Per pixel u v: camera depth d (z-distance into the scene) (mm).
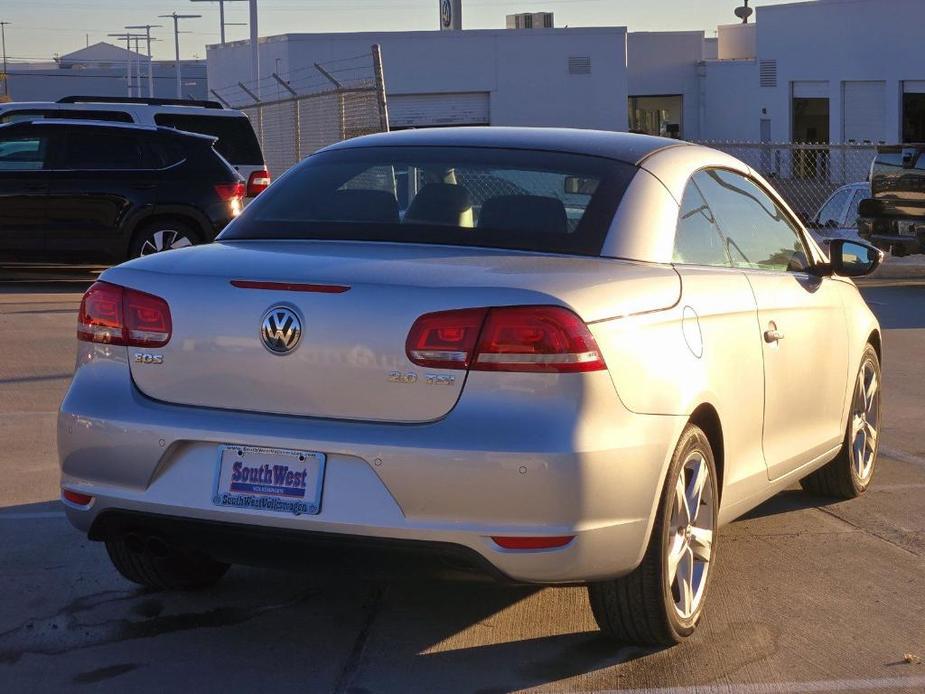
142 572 4867
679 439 4301
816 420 5797
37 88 108500
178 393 4156
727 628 4750
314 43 41281
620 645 4555
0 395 8852
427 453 3828
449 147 5012
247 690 4156
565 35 42750
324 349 3967
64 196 14672
